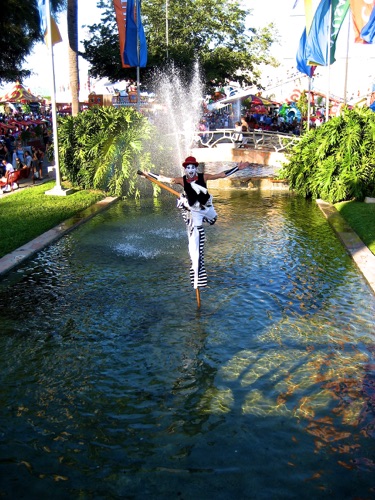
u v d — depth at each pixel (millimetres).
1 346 6078
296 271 8688
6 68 29453
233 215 13562
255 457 4102
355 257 9211
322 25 19375
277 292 7723
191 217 6875
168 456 4133
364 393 4996
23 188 17109
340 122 15852
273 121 33219
